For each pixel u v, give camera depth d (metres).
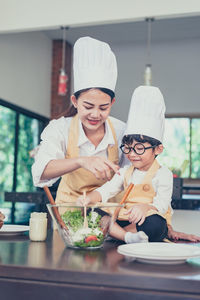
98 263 0.96
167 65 7.11
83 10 3.82
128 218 1.46
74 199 1.74
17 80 6.24
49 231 1.67
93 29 6.79
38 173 1.49
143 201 1.57
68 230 1.17
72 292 0.86
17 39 6.23
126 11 3.72
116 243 1.33
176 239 1.56
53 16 3.88
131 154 1.57
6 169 6.12
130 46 7.30
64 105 7.42
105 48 1.49
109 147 1.73
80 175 1.71
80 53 1.50
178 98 7.00
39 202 2.99
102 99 1.48
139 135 1.54
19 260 0.98
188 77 6.99
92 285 0.86
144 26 6.57
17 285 0.90
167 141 7.01
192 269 0.91
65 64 7.45
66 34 7.13
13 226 1.58
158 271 0.88
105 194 1.60
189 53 7.03
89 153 1.71
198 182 6.76
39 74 6.95
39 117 7.04
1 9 4.02
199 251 1.05
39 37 6.93
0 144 6.00
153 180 1.57
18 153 6.46
